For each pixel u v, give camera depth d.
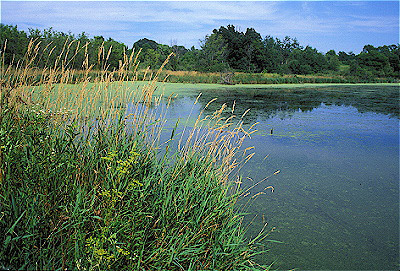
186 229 2.62
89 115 3.20
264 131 9.18
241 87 27.98
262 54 56.50
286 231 3.84
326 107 15.65
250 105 14.88
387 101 19.28
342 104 17.19
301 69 56.94
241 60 55.66
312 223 4.06
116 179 2.44
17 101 3.09
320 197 4.84
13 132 2.67
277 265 3.21
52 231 2.07
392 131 9.94
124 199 2.46
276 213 4.25
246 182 5.14
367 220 4.23
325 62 60.50
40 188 2.16
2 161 2.23
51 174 2.16
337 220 4.18
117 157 2.56
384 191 5.19
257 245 3.49
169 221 2.62
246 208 4.31
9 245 1.98
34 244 2.00
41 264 1.90
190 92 20.70
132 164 2.62
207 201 2.91
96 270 2.00
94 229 2.22
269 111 13.26
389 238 3.83
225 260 2.65
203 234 2.68
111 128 3.08
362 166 6.39
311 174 5.78
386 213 4.44
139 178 2.79
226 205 3.11
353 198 4.87
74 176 2.48
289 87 31.00
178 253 2.45
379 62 58.81
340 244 3.64
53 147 2.46
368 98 21.20
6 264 1.87
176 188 3.00
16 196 2.18
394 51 62.53
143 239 2.39
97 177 2.55
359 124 11.08
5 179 2.16
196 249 2.47
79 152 2.81
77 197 2.16
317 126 10.41
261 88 28.02
